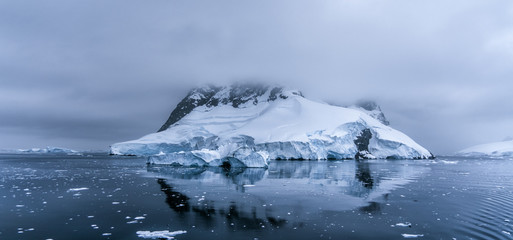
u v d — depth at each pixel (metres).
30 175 50.19
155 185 38.88
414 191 34.72
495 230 19.80
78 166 72.56
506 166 85.31
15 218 22.48
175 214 23.75
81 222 21.53
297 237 18.53
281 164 80.88
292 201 28.73
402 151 118.31
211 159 71.44
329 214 23.89
